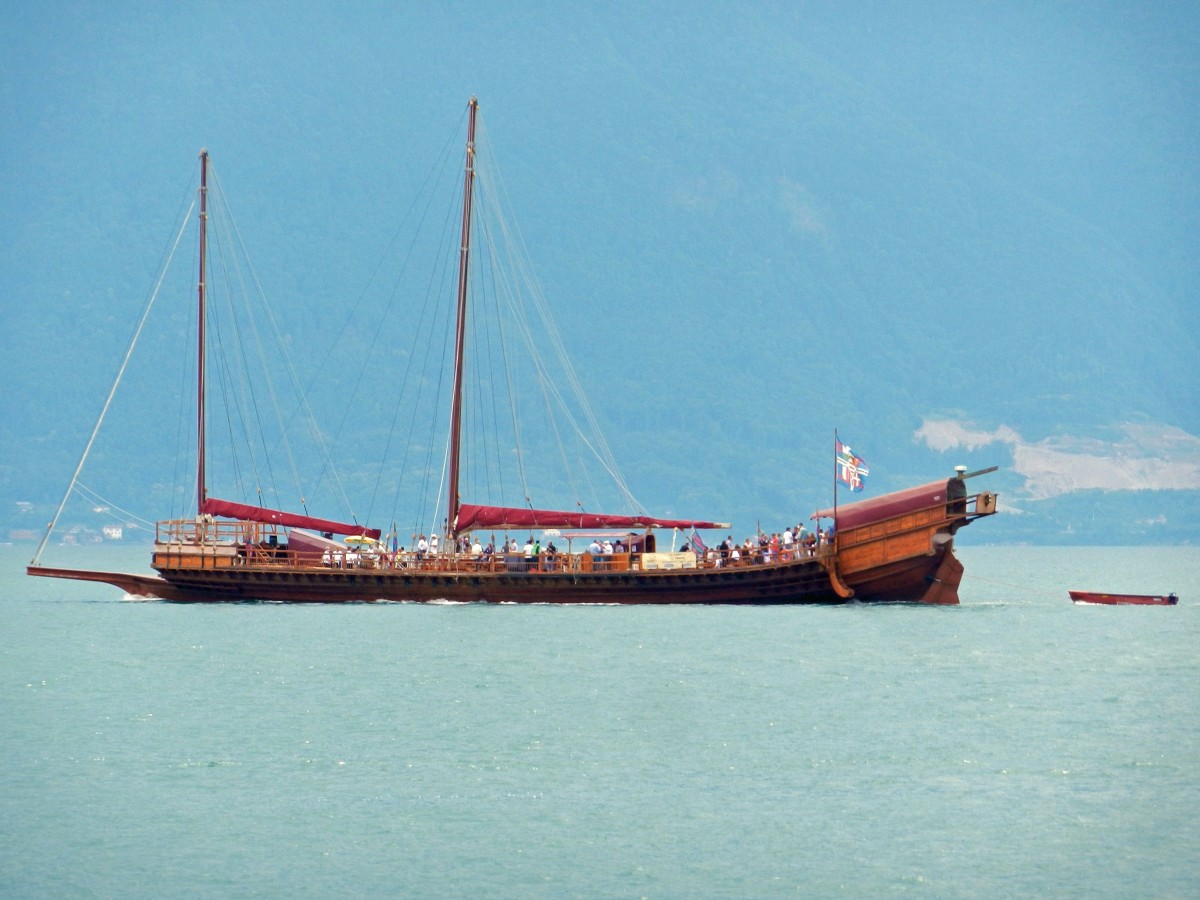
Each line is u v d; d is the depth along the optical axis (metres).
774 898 83.06
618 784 103.69
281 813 97.31
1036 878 85.62
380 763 109.44
